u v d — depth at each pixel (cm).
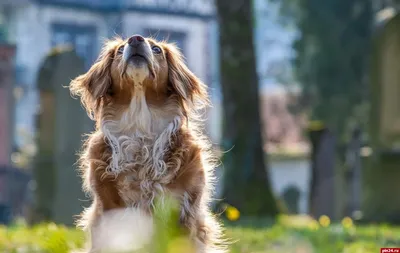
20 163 4269
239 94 2136
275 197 2088
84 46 6525
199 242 803
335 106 4141
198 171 820
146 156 831
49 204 1995
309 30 4178
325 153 2384
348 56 4119
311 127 2433
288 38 6794
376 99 2138
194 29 6750
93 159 835
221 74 2169
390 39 2125
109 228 798
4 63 3684
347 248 1167
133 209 805
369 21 4088
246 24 2167
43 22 6400
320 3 4150
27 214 2120
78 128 2006
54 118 2005
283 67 5406
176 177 817
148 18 6581
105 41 906
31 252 1060
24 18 6372
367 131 2234
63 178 1991
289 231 1379
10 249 1082
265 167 2109
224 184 2084
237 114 2128
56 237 1082
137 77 840
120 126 852
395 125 2114
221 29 2175
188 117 880
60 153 1998
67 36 6475
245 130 2119
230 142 2112
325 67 4134
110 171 823
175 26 6675
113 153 833
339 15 4131
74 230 1347
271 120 5403
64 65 2011
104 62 872
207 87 923
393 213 2070
